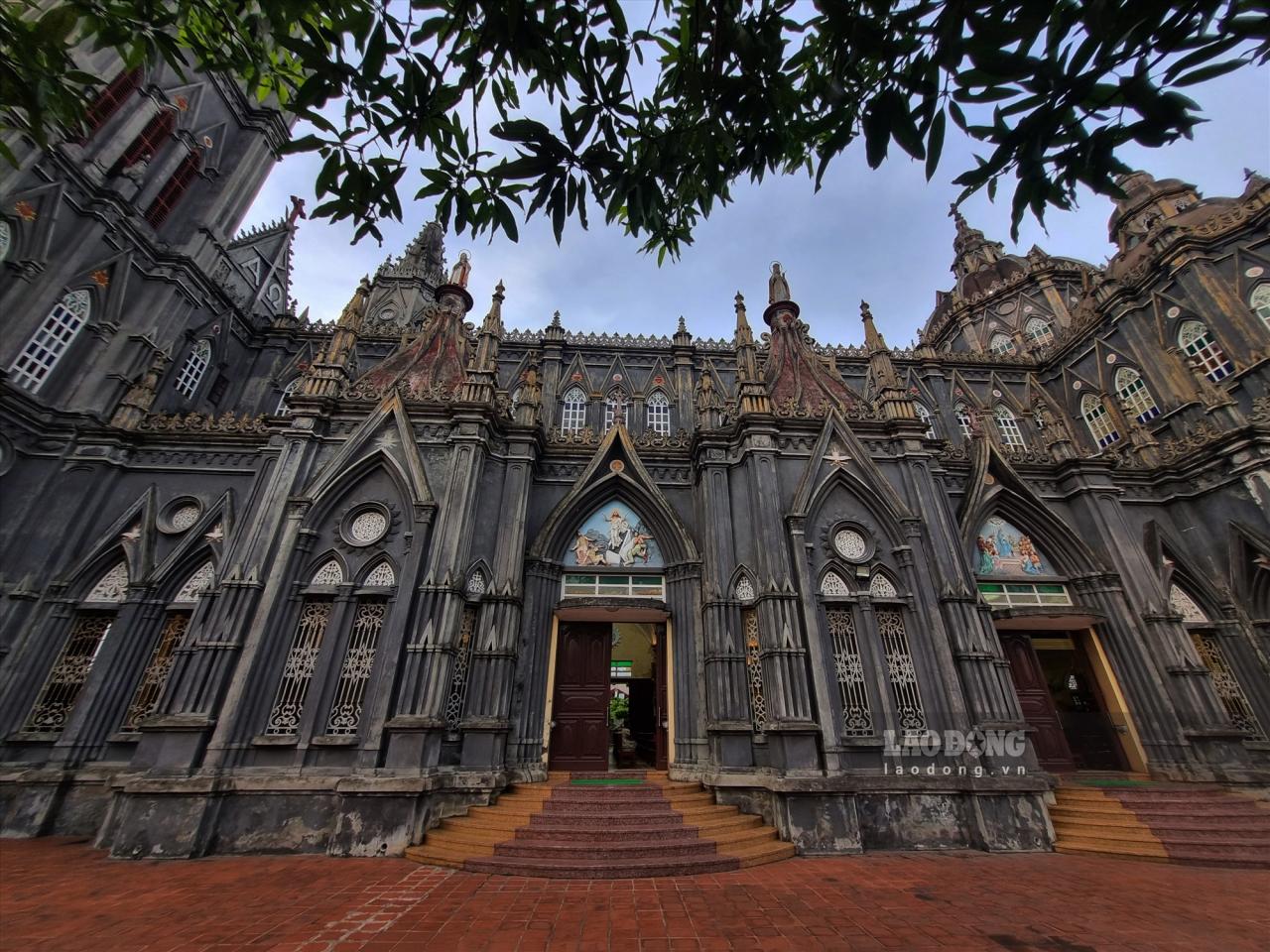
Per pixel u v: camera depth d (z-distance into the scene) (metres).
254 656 12.55
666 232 5.87
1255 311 20.33
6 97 4.64
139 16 4.83
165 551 16.34
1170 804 12.73
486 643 13.80
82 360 17.94
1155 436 22.44
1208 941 6.91
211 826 11.12
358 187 4.70
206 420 18.00
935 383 26.83
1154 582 16.91
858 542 15.20
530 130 4.62
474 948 6.65
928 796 12.41
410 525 14.34
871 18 3.58
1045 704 16.47
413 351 18.25
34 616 15.06
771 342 20.72
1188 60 3.09
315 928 7.24
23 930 7.19
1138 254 25.86
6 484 15.89
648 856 10.13
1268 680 16.16
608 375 25.45
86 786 13.81
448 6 4.20
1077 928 7.34
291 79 5.37
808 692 13.05
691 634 15.28
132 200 19.50
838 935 7.07
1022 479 19.27
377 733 11.88
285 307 28.27
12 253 16.47
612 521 17.05
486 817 11.50
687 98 4.65
